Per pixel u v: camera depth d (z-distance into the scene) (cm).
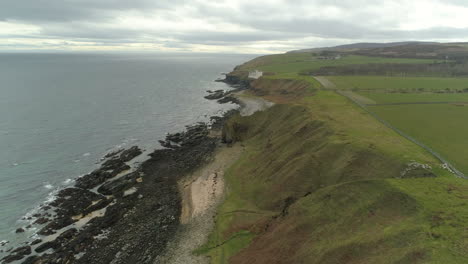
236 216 4266
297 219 3381
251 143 7269
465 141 4469
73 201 5159
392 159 3828
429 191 2938
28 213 4844
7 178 5922
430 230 2395
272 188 4562
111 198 5253
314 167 4378
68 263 3797
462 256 2064
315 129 5519
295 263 2838
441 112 6141
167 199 5188
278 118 7425
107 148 7650
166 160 6950
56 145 7725
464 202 2684
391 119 5719
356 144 4378
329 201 3341
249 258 3294
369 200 3072
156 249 3925
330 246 2747
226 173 5841
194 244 3906
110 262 3778
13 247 4103
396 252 2312
